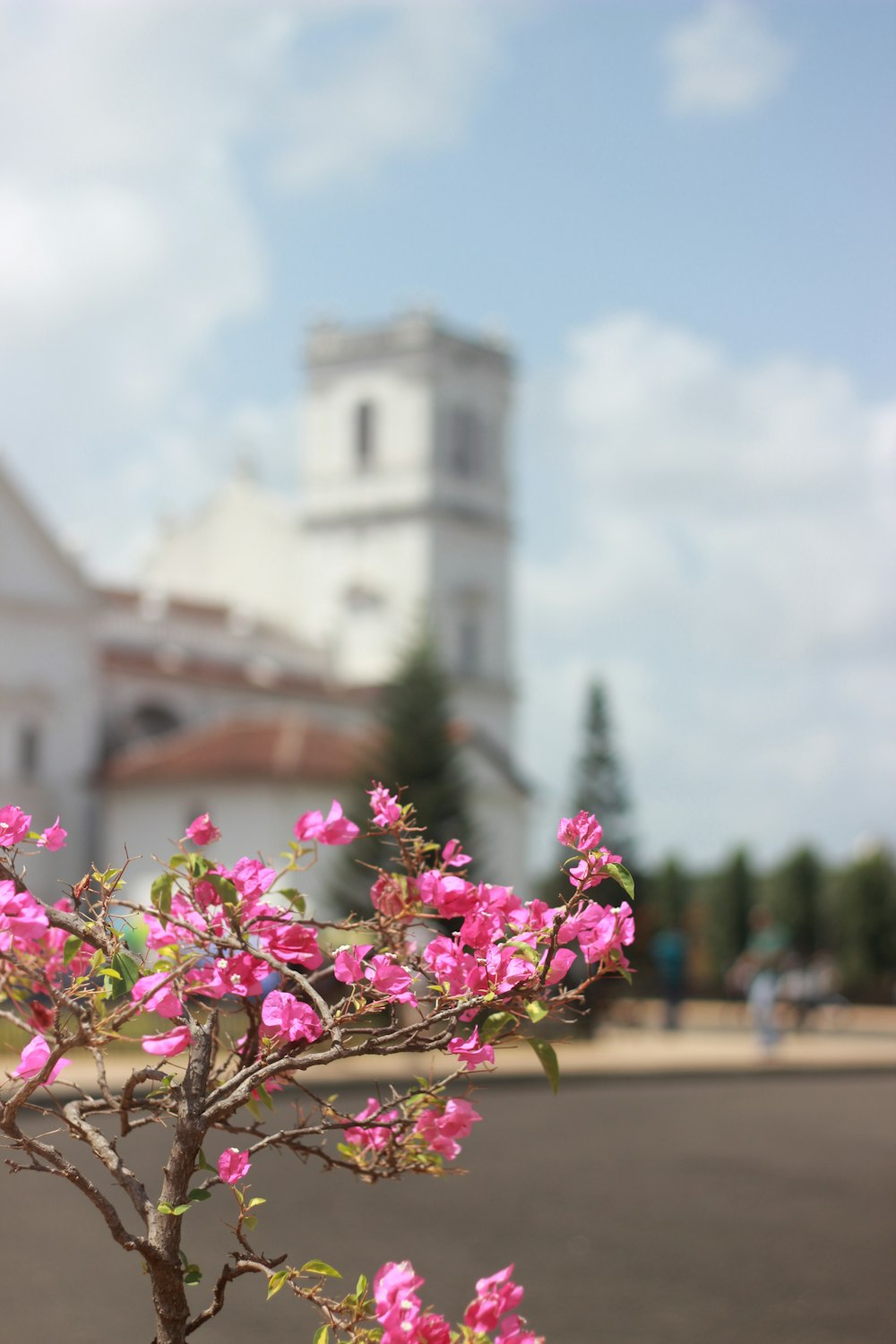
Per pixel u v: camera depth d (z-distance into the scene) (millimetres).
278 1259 3670
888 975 82562
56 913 3518
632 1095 23141
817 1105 22141
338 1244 11000
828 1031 46188
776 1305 9305
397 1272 3652
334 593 86062
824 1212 12727
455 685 84000
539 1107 20844
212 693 69562
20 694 58969
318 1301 3713
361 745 54250
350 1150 3957
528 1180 14258
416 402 85562
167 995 3479
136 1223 11398
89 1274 9766
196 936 3580
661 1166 15391
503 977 3641
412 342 85688
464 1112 3846
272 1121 16125
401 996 3652
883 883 83312
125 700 66875
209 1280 9656
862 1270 10398
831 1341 8492
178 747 59688
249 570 88500
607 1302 9336
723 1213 12609
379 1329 3691
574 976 31609
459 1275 10016
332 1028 3594
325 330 87688
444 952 3662
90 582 61344
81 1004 3412
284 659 77562
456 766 53688
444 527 85375
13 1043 7504
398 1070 21516
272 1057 3670
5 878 3559
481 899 3758
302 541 87250
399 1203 12805
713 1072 26750
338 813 3771
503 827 66875
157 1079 3584
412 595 84500
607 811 69250
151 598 74375
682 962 40219
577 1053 29797
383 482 85812
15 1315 8672
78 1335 8273
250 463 89250
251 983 3594
